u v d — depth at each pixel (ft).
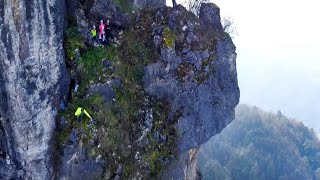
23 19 70.69
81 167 83.82
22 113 76.23
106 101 87.25
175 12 99.55
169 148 96.48
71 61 82.64
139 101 93.35
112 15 93.09
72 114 82.48
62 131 81.61
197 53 99.25
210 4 106.32
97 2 89.76
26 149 79.10
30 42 72.79
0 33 69.51
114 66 89.25
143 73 94.17
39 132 79.20
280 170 391.24
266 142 412.77
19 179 81.61
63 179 83.30
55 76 78.48
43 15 72.84
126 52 92.53
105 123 85.61
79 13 85.66
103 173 86.33
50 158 81.71
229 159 375.04
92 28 87.86
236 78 106.52
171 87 96.99
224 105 104.99
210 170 319.47
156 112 95.20
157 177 94.89
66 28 81.97
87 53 85.71
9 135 78.13
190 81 98.22
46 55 75.72
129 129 90.58
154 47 95.96
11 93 74.49
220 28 106.01
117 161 87.97
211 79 101.35
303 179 401.70
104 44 89.20
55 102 80.23
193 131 100.68
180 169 106.42
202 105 101.04
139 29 96.17
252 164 372.38
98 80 86.17
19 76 73.72
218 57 102.17
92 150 83.97
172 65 96.68
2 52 70.85
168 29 96.99
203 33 101.60
